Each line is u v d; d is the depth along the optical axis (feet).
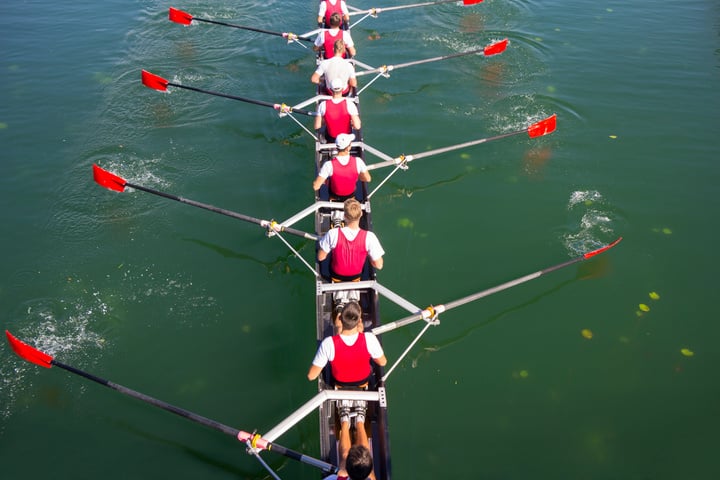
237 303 32.19
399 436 25.96
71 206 38.65
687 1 65.26
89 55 56.34
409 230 36.81
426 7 64.80
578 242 35.47
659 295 32.14
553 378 28.37
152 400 23.94
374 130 45.70
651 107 47.11
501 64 53.72
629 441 25.67
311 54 57.11
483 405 27.27
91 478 24.48
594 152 42.70
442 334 30.68
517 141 44.14
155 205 38.70
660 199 38.42
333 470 21.21
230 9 65.21
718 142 43.11
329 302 29.19
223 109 48.73
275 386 28.02
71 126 46.32
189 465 24.98
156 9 65.16
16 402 27.30
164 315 31.45
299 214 32.04
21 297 32.30
